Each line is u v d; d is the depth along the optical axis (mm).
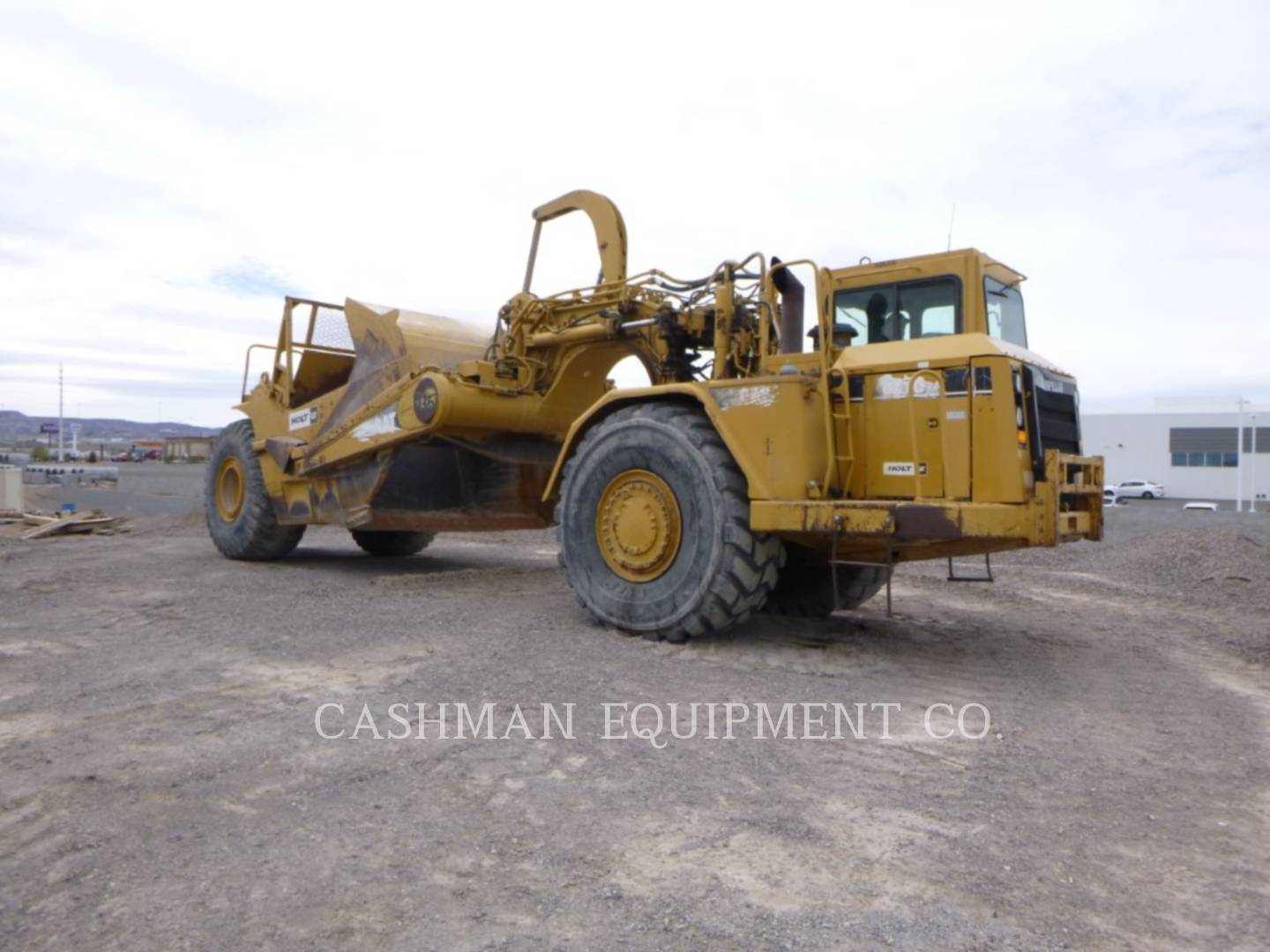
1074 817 3408
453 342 9523
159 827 3170
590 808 3346
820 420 6008
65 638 6219
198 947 2457
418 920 2582
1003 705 4926
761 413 5914
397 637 6172
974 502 5465
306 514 10195
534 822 3225
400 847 3021
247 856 2957
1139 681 5629
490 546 13461
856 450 5988
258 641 6082
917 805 3463
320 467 9734
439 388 8141
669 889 2762
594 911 2633
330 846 3025
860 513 5527
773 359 6301
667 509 6184
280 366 10703
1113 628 7504
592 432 6676
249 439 10930
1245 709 5062
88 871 2867
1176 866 3023
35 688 4926
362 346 9547
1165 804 3576
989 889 2811
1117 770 3941
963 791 3627
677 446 6121
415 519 9430
